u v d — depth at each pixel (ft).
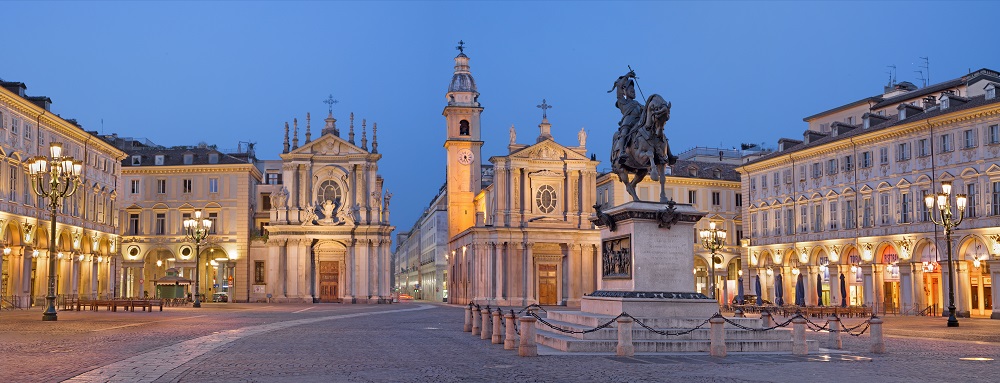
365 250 324.60
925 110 233.96
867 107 282.97
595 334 84.94
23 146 217.56
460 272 338.54
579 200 324.39
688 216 89.86
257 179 357.61
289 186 325.83
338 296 325.83
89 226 262.47
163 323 136.87
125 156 295.28
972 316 206.28
